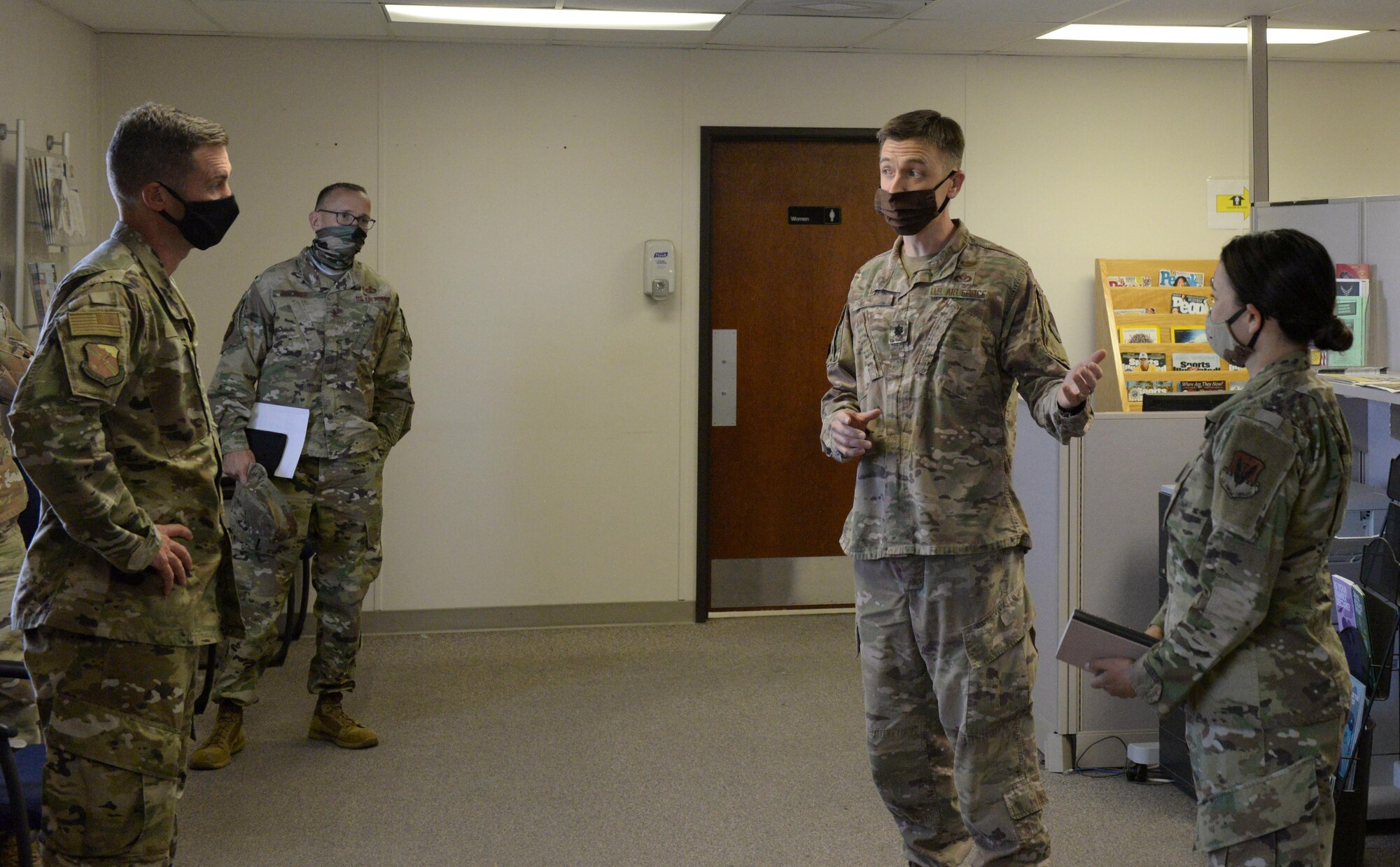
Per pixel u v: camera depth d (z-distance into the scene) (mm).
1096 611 3639
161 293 2070
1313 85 5684
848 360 2600
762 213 5426
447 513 5242
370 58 5047
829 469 5594
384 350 3922
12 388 2949
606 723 4105
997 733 2312
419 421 5195
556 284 5242
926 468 2338
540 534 5312
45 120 4340
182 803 3379
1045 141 5512
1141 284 5512
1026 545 2377
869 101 5371
